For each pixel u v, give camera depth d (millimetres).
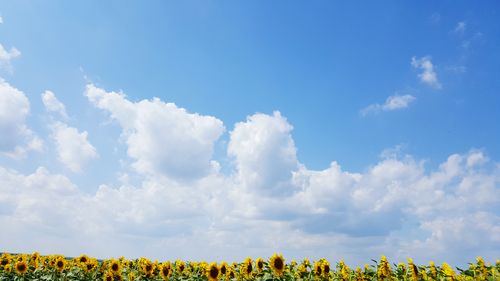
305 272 16500
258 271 16672
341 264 18250
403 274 16719
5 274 25047
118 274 23281
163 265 21125
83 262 26188
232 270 17484
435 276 15742
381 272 16609
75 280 24125
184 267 21547
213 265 17922
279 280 15836
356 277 16953
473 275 15641
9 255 26359
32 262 26250
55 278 24203
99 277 24500
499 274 15688
